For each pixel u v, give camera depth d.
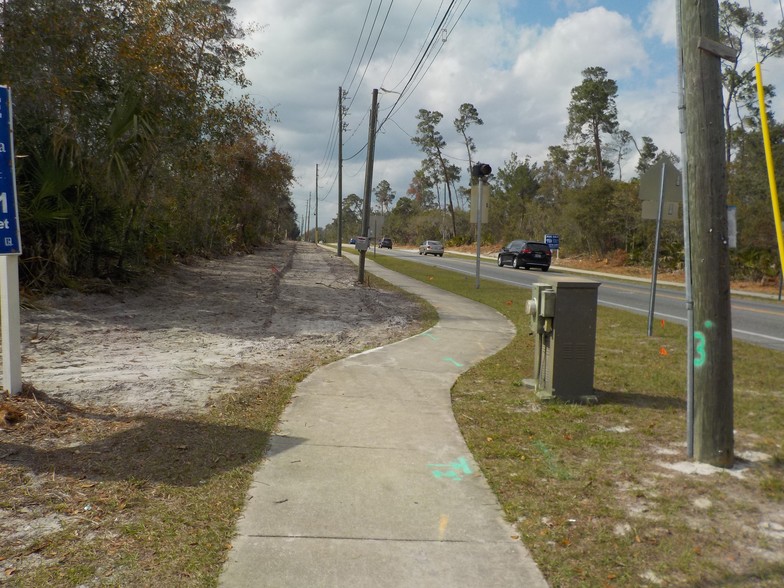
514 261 38.81
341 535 3.77
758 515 4.09
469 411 6.32
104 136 14.52
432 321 13.25
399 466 4.84
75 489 4.21
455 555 3.58
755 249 31.66
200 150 20.42
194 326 11.54
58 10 13.33
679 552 3.62
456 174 90.19
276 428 5.62
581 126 57.62
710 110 4.63
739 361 9.16
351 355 9.23
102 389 6.67
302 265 34.03
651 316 11.52
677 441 5.46
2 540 3.57
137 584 3.20
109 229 15.27
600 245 45.44
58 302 12.32
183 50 17.36
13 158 5.57
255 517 3.94
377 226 45.00
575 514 4.09
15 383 5.88
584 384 6.65
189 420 5.73
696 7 4.64
